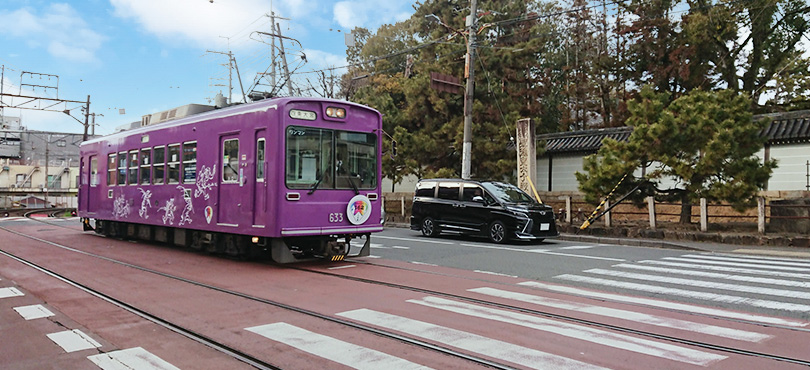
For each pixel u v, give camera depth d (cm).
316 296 766
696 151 1648
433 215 1769
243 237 1127
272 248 1035
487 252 1327
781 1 2589
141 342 543
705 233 1594
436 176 2300
